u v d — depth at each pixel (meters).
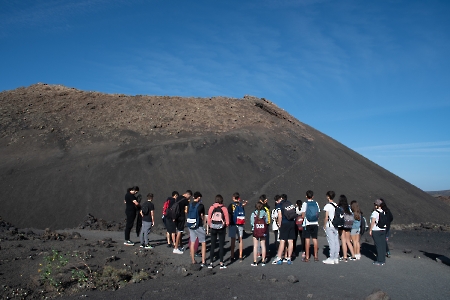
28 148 33.06
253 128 39.78
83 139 34.94
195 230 10.75
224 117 42.19
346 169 35.38
